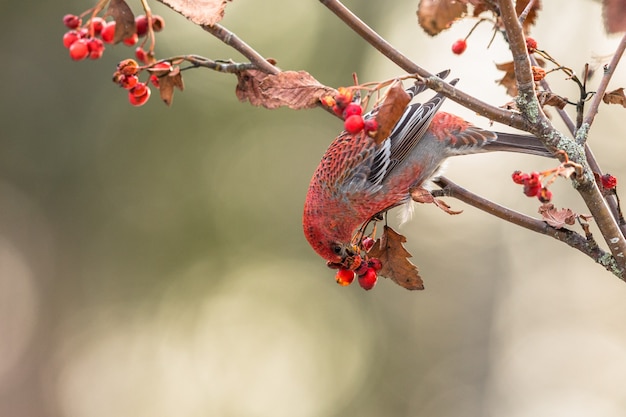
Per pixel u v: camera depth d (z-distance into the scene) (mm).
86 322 15367
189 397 16359
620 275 3852
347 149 5793
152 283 14789
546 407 15234
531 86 3656
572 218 3998
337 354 16391
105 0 4008
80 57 3975
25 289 15406
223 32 4504
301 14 13859
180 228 14398
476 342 15430
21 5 14133
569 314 15539
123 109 14078
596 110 3809
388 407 16016
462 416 15289
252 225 14492
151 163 14094
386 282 16438
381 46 3891
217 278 14844
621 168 13875
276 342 16000
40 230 14766
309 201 5832
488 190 15406
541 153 5777
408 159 5828
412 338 16109
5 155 14203
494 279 15484
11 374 15836
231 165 14289
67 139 14234
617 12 4660
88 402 16188
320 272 15406
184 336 15602
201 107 13938
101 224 14516
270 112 14102
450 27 4727
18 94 14164
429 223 16250
